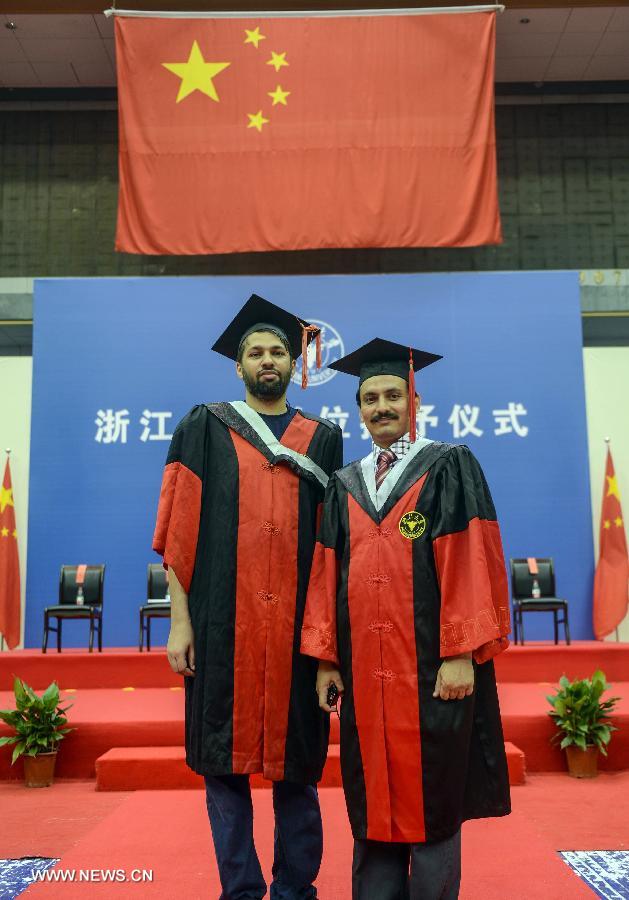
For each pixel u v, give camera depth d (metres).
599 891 2.69
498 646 2.13
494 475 8.15
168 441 8.23
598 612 7.80
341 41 8.09
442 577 2.12
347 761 2.12
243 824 2.18
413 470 2.25
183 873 2.72
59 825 3.67
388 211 7.92
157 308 8.42
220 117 8.05
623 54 9.86
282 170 8.00
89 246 9.98
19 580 8.12
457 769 2.04
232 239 7.93
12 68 9.93
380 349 2.39
